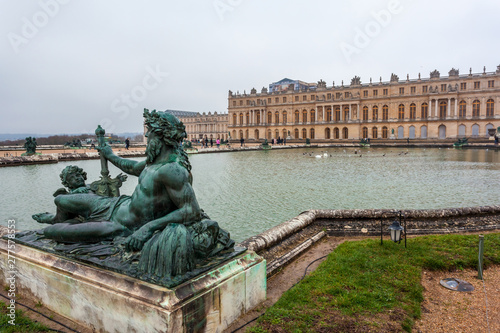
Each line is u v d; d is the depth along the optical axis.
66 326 4.44
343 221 9.23
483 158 40.66
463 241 7.66
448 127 90.06
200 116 159.75
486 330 4.57
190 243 4.19
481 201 14.70
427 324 4.72
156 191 4.55
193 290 3.90
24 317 4.60
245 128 127.00
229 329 4.41
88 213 5.32
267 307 5.02
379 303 5.05
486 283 5.99
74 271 4.43
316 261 7.11
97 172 24.72
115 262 4.28
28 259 5.03
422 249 7.18
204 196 16.23
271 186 19.12
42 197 15.80
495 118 84.38
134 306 3.81
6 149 51.06
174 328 3.61
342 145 82.06
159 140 4.57
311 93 113.38
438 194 16.41
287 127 118.31
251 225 11.23
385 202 14.64
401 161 37.09
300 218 8.68
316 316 4.64
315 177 23.02
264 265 5.18
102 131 5.81
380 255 6.89
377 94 101.25
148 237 4.28
